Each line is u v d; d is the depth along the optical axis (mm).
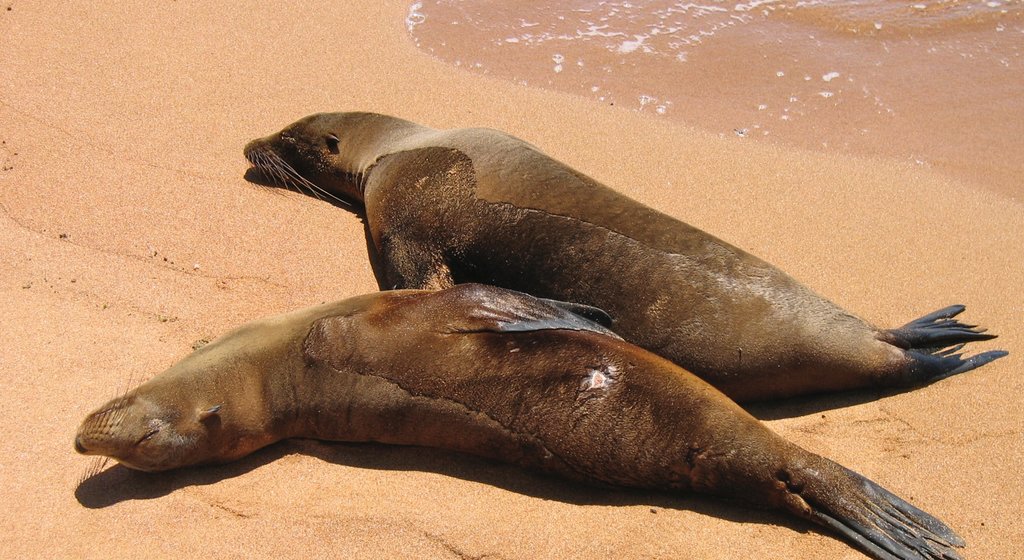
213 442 3844
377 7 5855
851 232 4598
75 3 5539
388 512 3695
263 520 3684
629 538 3643
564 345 3807
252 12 5645
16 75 5055
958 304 4305
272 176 4789
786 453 3697
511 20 5820
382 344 3887
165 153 4793
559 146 4930
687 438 3717
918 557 3570
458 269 4312
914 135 5102
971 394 4000
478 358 3826
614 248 4102
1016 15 5926
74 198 4555
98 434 3730
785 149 5000
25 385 3951
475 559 3596
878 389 4035
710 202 4703
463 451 3875
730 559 3594
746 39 5672
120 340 4098
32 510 3691
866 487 3672
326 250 4488
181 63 5258
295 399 3898
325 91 5172
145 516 3699
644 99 5258
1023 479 3771
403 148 4594
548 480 3814
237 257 4418
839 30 5797
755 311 3979
